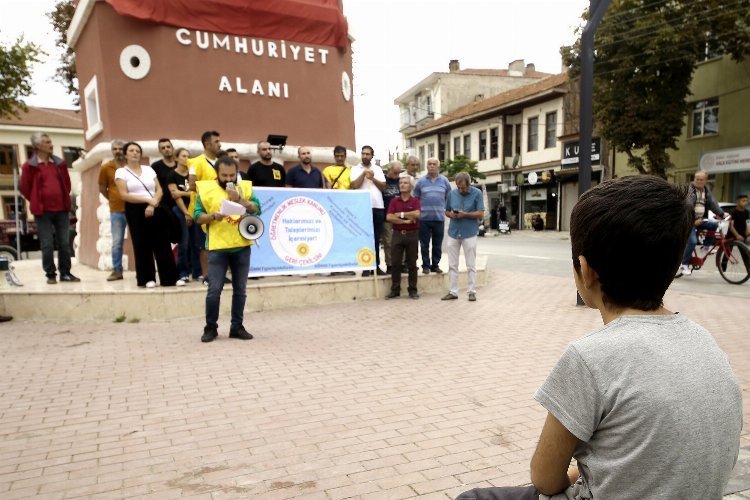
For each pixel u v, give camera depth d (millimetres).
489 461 2865
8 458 2961
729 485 2512
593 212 1188
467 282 8508
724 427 1066
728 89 21422
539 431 3250
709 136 22391
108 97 8312
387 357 4906
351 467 2809
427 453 2967
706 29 18859
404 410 3611
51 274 7234
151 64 8453
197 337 5668
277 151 8367
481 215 7637
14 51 16141
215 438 3189
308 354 5012
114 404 3773
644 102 20625
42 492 2592
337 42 9992
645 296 1178
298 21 9500
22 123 34906
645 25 19312
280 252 7500
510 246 19938
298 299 7410
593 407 1101
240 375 4395
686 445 1024
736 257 9031
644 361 1077
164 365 4676
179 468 2822
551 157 29688
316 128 9875
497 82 43375
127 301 6457
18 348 5289
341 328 6102
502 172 33719
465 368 4555
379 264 9461
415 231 7875
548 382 1188
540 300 7871
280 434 3240
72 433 3289
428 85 43688
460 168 33000
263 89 9289
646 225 1112
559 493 1276
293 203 7633
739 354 4793
